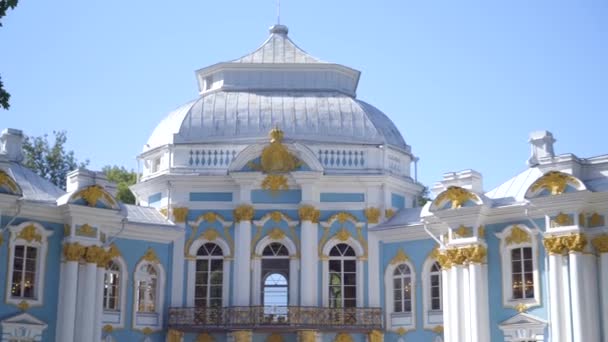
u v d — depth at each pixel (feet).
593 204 146.82
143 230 170.30
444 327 159.33
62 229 156.46
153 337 170.50
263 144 174.81
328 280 173.88
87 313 154.10
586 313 144.05
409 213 175.63
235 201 176.04
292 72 192.75
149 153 184.85
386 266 174.09
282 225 175.01
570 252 146.10
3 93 86.63
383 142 181.27
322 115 184.44
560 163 149.79
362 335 171.83
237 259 173.17
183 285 173.58
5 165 152.97
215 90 192.65
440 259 161.58
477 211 155.22
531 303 151.43
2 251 149.28
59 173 258.78
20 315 149.18
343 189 177.17
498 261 156.04
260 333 170.71
